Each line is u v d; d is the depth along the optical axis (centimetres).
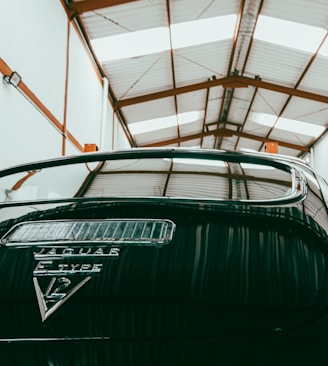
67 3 738
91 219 87
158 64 1038
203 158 106
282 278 74
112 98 1173
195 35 939
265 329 72
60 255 81
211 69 1141
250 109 1434
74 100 768
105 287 76
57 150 653
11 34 484
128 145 1476
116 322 74
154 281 75
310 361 72
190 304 74
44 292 78
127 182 98
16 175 115
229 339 72
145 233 81
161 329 73
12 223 91
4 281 81
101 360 74
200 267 76
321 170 1463
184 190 92
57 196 97
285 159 107
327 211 89
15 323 77
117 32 874
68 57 735
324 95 1184
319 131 1434
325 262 76
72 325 75
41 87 586
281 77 1167
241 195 89
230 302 73
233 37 987
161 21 867
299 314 72
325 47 966
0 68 450
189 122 1491
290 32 937
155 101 1255
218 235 80
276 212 83
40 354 76
